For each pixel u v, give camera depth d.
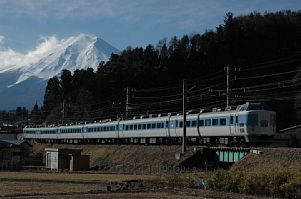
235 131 54.84
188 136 63.19
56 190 38.44
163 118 68.62
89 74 164.25
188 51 149.75
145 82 140.88
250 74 130.12
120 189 39.31
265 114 53.66
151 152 67.81
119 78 145.62
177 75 141.62
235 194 35.25
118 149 77.25
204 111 62.31
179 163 57.81
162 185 42.12
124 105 132.25
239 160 48.69
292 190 32.81
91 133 90.06
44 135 113.62
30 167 79.00
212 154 57.03
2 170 71.75
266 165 44.41
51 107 178.25
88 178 51.75
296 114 106.75
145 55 156.62
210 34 149.75
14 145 84.81
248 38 140.75
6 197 33.19
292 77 124.69
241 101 93.31
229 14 148.88
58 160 76.31
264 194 34.66
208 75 136.00
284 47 137.25
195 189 38.94
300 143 64.06
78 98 150.88
